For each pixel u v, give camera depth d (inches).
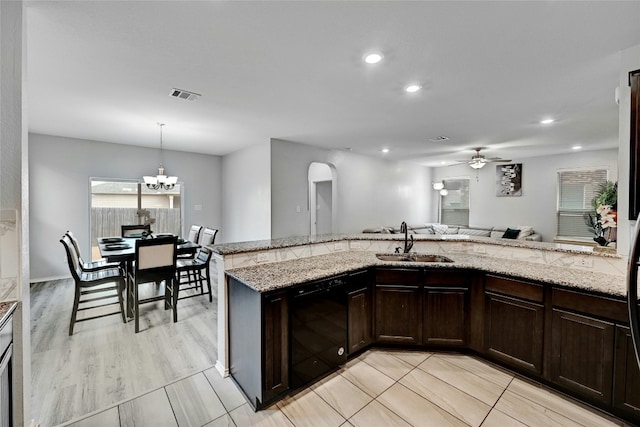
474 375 93.4
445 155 266.7
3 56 59.4
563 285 82.2
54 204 193.8
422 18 69.4
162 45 81.4
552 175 260.4
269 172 200.7
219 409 78.6
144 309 149.8
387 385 88.5
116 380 90.2
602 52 84.4
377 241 135.6
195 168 253.0
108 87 110.1
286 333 81.5
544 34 75.6
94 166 206.5
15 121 60.1
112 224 215.0
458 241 129.6
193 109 135.9
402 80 104.0
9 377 56.5
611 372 74.6
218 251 96.7
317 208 312.7
